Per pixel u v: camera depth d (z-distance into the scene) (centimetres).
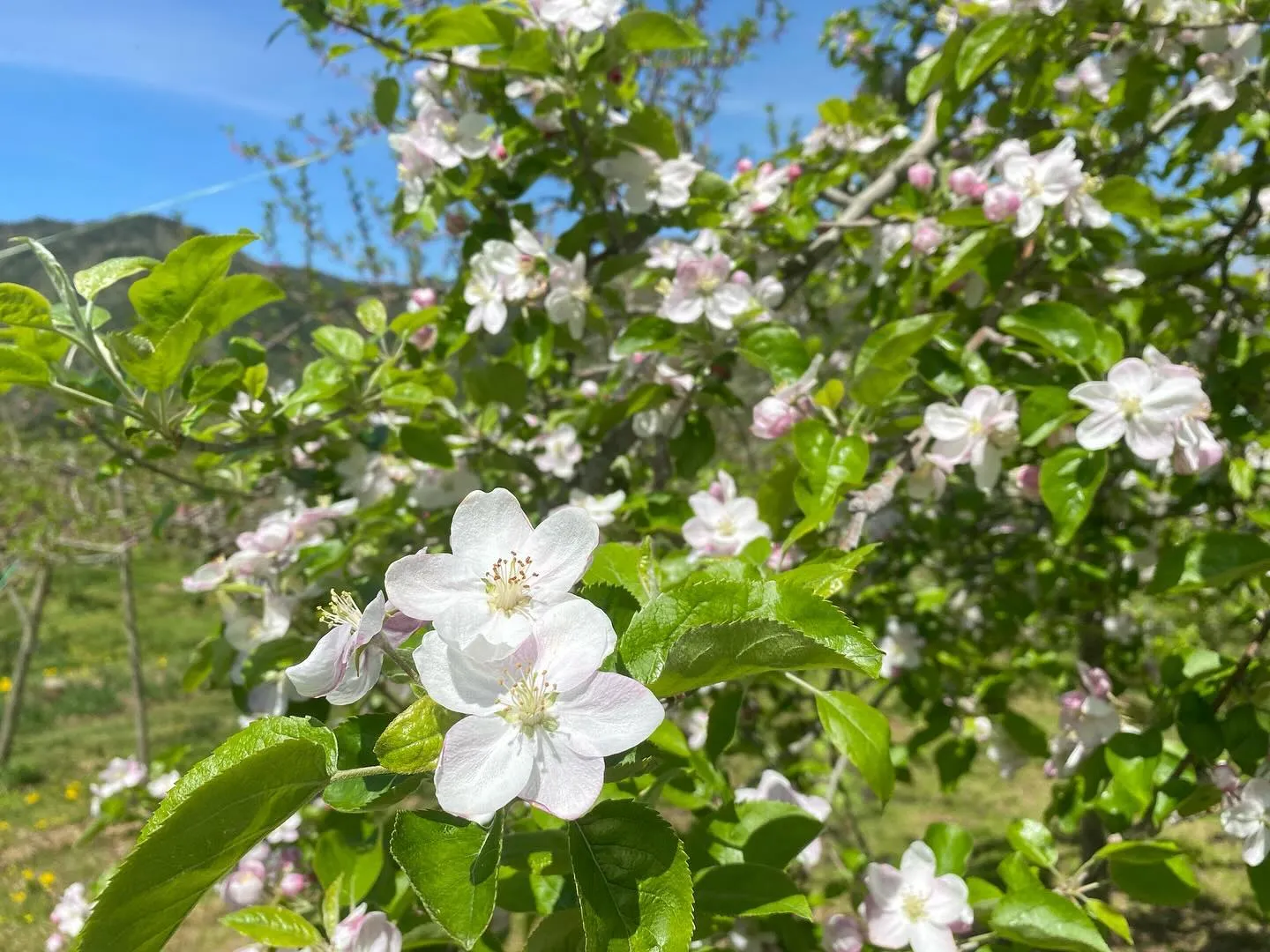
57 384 37
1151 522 78
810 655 22
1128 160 64
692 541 45
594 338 77
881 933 37
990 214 49
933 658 73
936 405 43
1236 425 61
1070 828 47
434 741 21
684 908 21
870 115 72
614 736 21
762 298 54
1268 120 61
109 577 342
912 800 141
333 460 59
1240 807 38
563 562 23
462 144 59
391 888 39
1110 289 56
